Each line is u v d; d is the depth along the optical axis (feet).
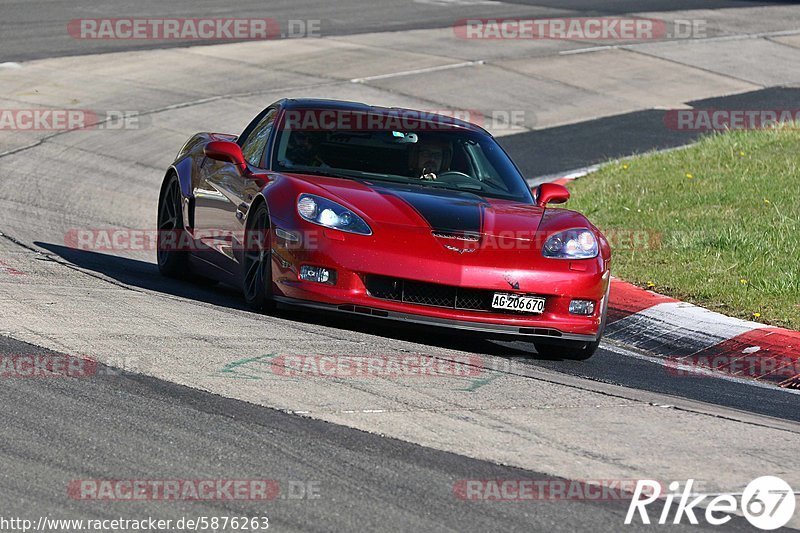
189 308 77.97
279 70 210.38
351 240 72.54
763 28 289.33
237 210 82.94
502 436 55.36
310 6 285.23
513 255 73.87
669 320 88.89
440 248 72.79
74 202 127.03
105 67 200.85
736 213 121.29
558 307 74.23
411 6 296.10
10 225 108.58
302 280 73.26
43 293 77.87
